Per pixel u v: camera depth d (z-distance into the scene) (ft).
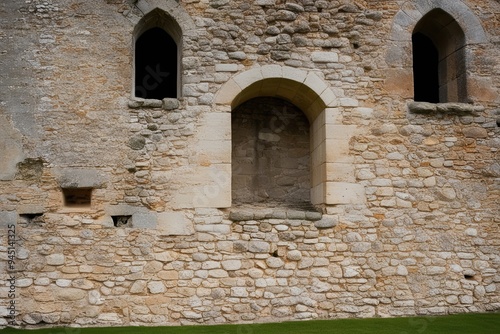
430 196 24.61
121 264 22.98
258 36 24.58
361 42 25.05
